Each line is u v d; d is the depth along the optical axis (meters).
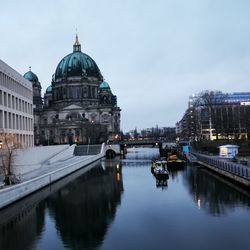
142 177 93.94
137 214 53.84
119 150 189.38
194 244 40.12
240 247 38.91
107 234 44.59
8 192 57.41
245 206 55.25
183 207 56.91
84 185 82.44
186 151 152.50
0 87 89.88
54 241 42.44
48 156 116.50
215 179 83.12
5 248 40.38
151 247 39.59
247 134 148.75
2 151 75.12
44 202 63.50
